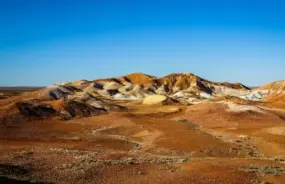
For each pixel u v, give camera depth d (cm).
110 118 8088
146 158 4022
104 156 4088
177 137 5603
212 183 2811
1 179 2688
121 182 2892
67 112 8588
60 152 4294
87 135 6206
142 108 11394
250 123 7250
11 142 5194
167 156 4350
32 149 4544
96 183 2881
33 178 3000
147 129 6600
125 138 5862
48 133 6341
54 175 3122
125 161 3703
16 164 3531
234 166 3447
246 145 5206
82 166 3431
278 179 2959
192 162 3675
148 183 2844
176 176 3027
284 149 4862
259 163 3725
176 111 9606
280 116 7888
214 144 5091
